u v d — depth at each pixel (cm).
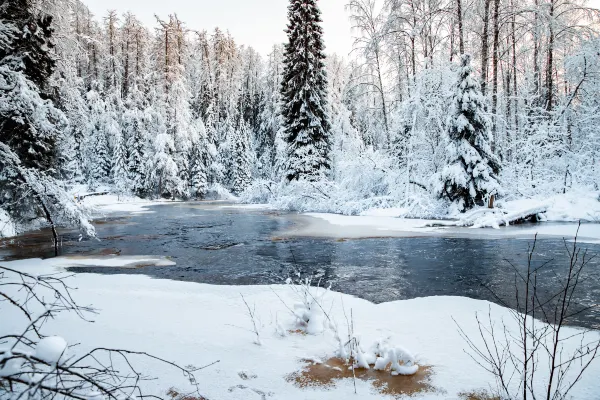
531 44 2762
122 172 3928
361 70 2809
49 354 190
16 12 1422
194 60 5522
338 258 1004
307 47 2739
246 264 952
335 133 3148
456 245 1159
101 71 5038
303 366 389
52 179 1080
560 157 2027
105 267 928
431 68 2245
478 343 432
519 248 1077
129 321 507
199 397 327
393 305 589
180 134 4022
